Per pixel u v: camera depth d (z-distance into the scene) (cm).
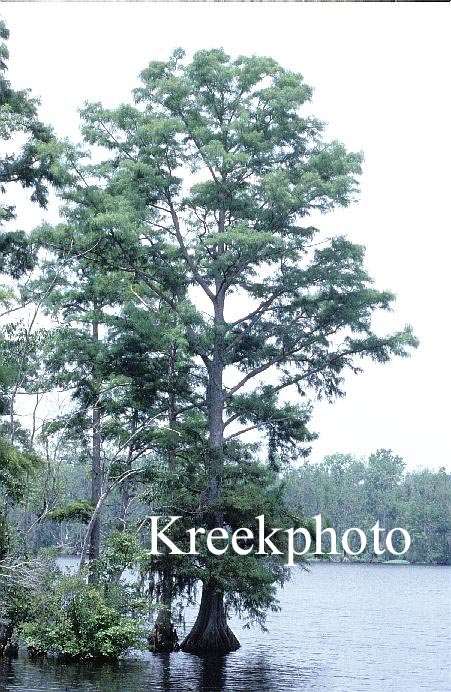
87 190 3041
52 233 2914
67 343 3106
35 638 2541
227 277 3125
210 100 3206
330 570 10625
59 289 3203
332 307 3206
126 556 2709
